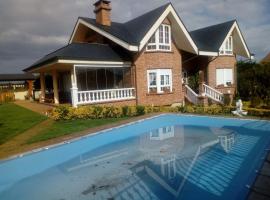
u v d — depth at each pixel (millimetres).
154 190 7938
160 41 25094
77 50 22141
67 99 27516
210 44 30406
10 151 11016
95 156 11625
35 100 35562
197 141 13617
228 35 30797
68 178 9227
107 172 9727
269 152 9484
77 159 11234
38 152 11148
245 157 10422
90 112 18859
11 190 8344
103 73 23594
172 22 25641
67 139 12812
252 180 7871
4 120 18406
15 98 42844
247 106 22078
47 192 8141
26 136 13508
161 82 25141
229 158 10461
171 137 14742
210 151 11648
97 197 7699
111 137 14375
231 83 32500
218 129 16141
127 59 23562
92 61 21047
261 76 22844
